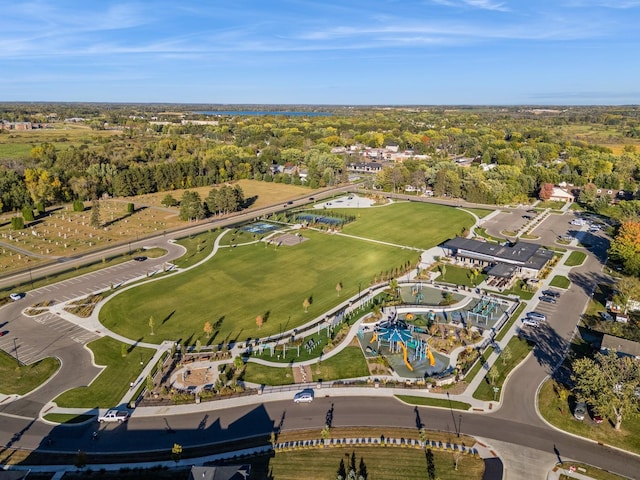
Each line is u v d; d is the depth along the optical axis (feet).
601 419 231.30
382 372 273.54
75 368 274.98
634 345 287.89
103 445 214.69
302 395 245.86
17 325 324.19
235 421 231.09
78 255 468.75
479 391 255.70
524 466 201.57
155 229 561.43
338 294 381.40
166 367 277.44
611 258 455.22
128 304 357.00
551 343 306.96
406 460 204.85
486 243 486.38
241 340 308.60
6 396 248.52
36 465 201.87
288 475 196.03
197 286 393.70
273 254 475.72
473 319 343.46
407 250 493.77
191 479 179.93
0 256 462.19
